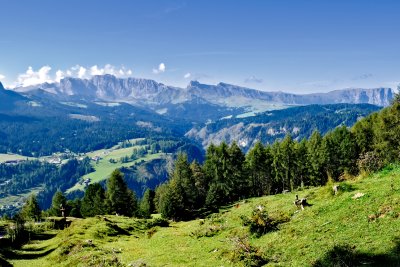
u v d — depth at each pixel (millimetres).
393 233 21328
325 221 27344
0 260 44156
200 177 111000
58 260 41625
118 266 32125
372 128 94750
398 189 26953
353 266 19688
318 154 104250
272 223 31703
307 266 21781
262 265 24906
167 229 54562
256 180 112312
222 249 30234
